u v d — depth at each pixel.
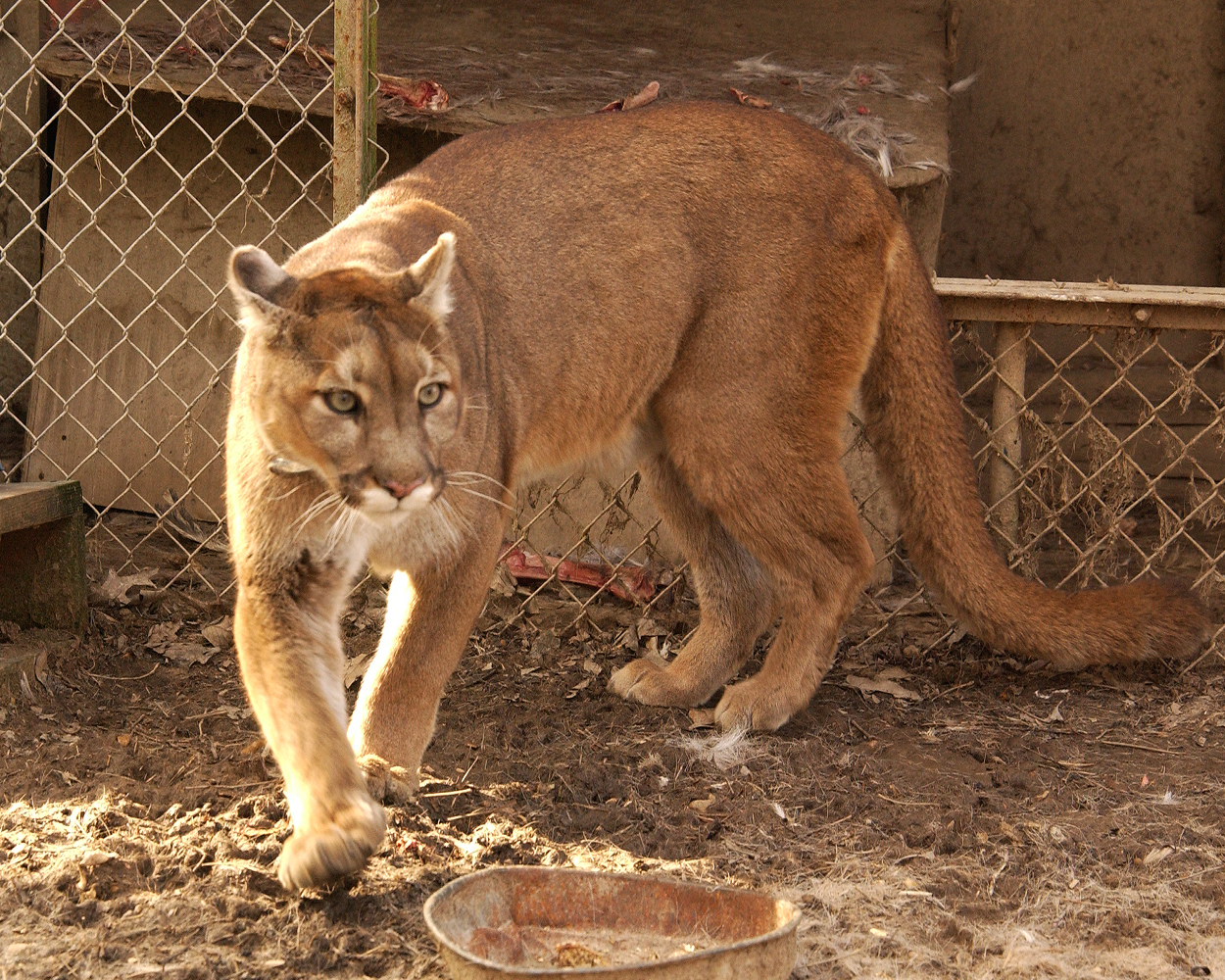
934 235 4.32
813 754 3.72
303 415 3.32
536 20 5.46
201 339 4.46
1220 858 3.46
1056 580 4.37
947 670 4.02
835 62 5.13
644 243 3.72
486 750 3.70
